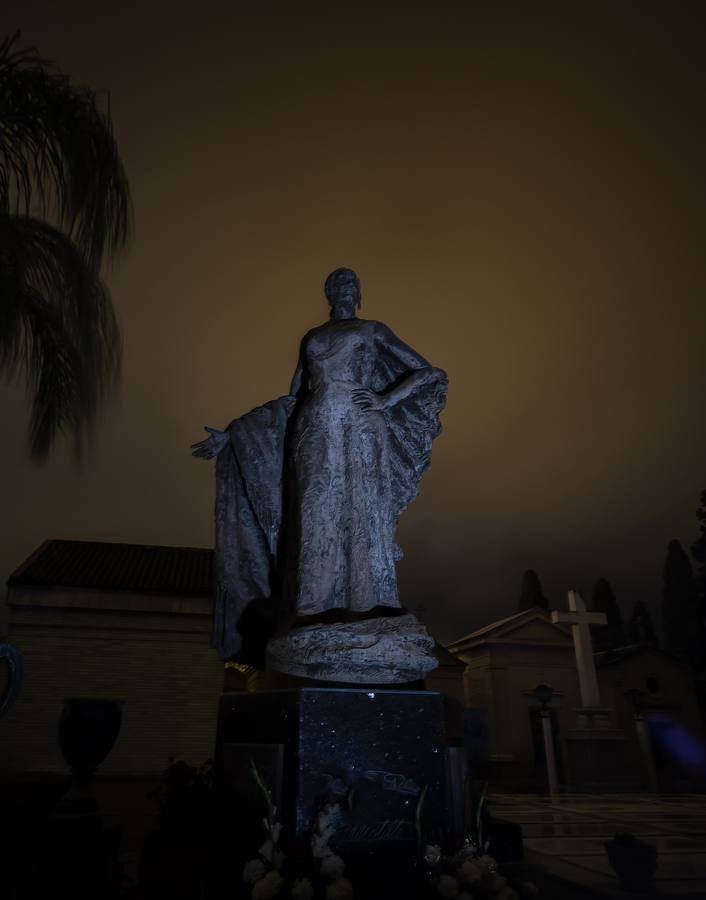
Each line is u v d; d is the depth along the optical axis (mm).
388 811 2717
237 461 4016
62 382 6012
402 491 3994
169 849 4227
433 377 4039
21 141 5469
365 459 3699
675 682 21938
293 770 2674
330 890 2303
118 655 12625
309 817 2594
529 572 30922
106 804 10289
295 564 3564
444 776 2889
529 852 5160
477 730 7453
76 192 5586
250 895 2492
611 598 35844
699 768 20531
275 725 2898
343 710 2812
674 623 30484
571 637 21828
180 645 12906
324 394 3801
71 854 3994
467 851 2709
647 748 15711
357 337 3953
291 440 3891
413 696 2939
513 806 10742
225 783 3074
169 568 14820
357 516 3564
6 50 5465
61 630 12578
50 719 11938
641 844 3885
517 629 21594
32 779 3311
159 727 12250
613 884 3936
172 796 4672
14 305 5605
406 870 2639
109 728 4840
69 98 5559
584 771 16297
